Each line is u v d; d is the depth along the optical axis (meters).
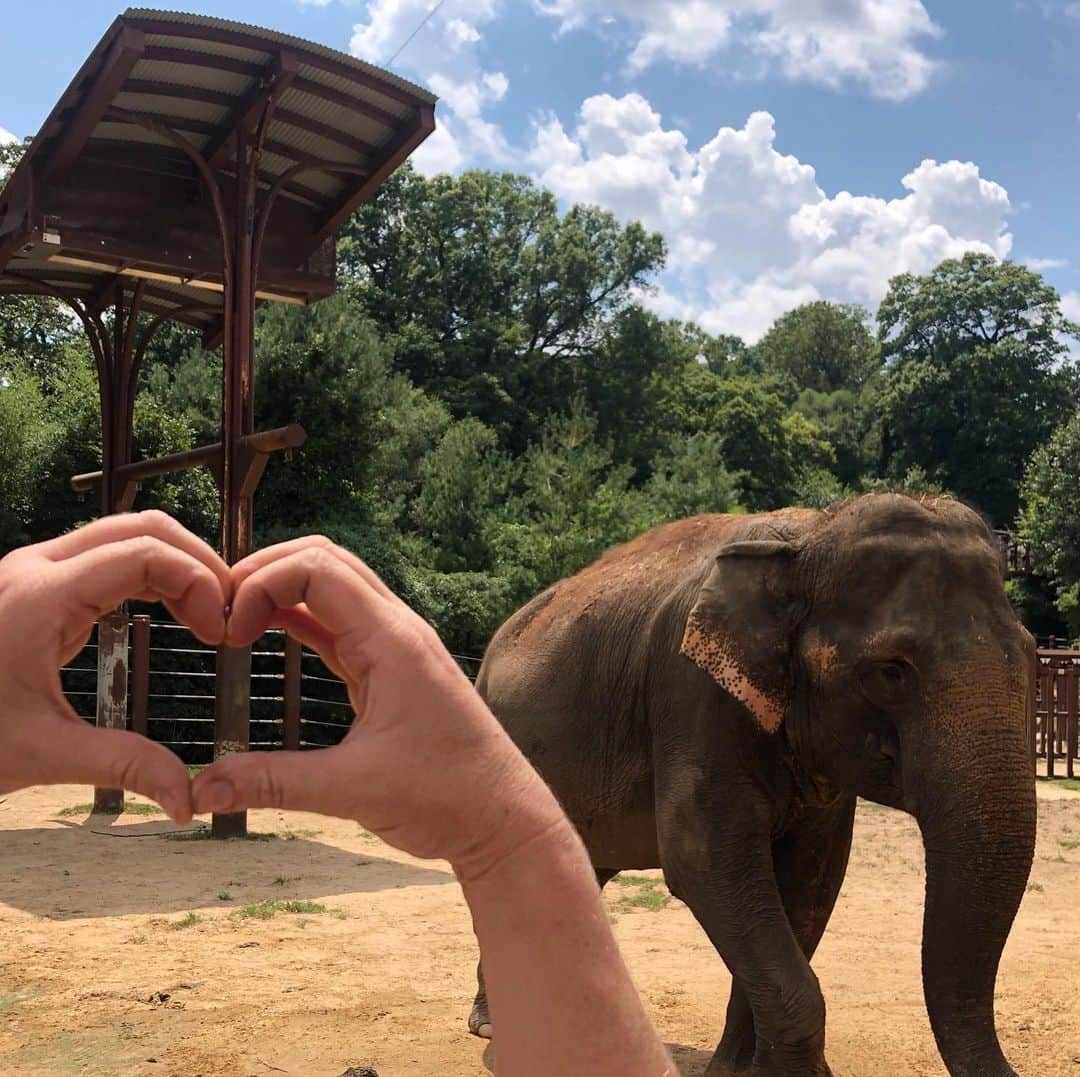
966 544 3.68
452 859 0.75
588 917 0.77
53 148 9.59
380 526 22.69
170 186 10.32
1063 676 17.58
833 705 3.77
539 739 4.90
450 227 48.06
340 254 47.09
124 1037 4.88
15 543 18.39
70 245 9.74
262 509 21.86
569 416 45.19
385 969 6.15
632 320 49.72
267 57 9.34
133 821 11.31
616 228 50.47
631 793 4.54
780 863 4.39
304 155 10.73
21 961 6.13
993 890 3.34
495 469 27.80
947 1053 3.34
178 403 23.84
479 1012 5.04
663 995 5.80
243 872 8.87
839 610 3.78
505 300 49.06
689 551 4.71
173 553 0.69
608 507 24.48
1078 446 38.66
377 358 23.19
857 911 8.35
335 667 0.75
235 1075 4.40
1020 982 6.14
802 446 64.62
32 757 0.61
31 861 9.08
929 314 71.31
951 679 3.46
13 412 18.81
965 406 69.81
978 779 3.36
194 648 16.86
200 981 5.80
